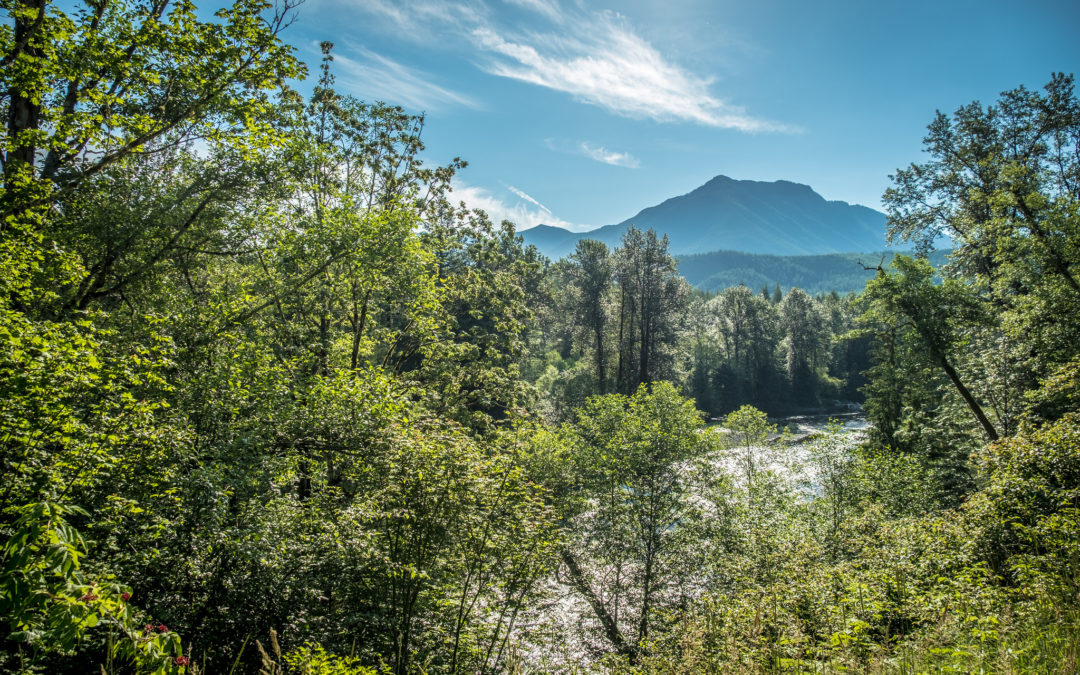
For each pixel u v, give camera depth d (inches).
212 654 300.0
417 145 838.5
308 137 623.8
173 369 404.5
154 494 295.3
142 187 539.2
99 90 445.1
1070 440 404.8
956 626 246.5
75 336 268.2
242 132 497.0
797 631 280.2
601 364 1921.8
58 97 463.2
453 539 406.6
